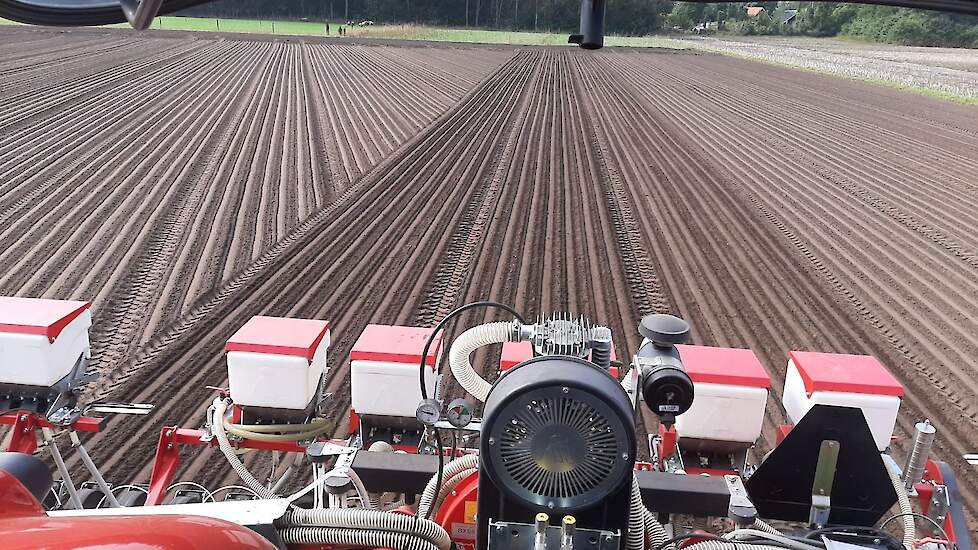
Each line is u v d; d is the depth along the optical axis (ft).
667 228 39.60
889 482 8.71
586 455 6.64
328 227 37.40
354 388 12.99
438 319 27.86
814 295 31.68
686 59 133.90
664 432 12.45
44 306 13.46
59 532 4.21
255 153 50.67
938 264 35.96
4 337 12.53
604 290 31.19
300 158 50.16
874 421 11.74
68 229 34.50
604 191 46.14
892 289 32.76
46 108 60.34
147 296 28.32
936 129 71.87
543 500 6.77
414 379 12.69
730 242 37.78
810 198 46.26
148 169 45.19
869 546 8.34
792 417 12.82
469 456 9.26
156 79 78.95
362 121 63.87
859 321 29.37
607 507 6.88
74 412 13.15
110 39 115.34
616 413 6.45
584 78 100.22
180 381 22.39
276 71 91.09
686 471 12.50
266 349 12.47
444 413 8.46
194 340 25.17
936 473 11.24
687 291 31.48
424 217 39.60
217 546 4.45
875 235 39.75
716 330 27.94
